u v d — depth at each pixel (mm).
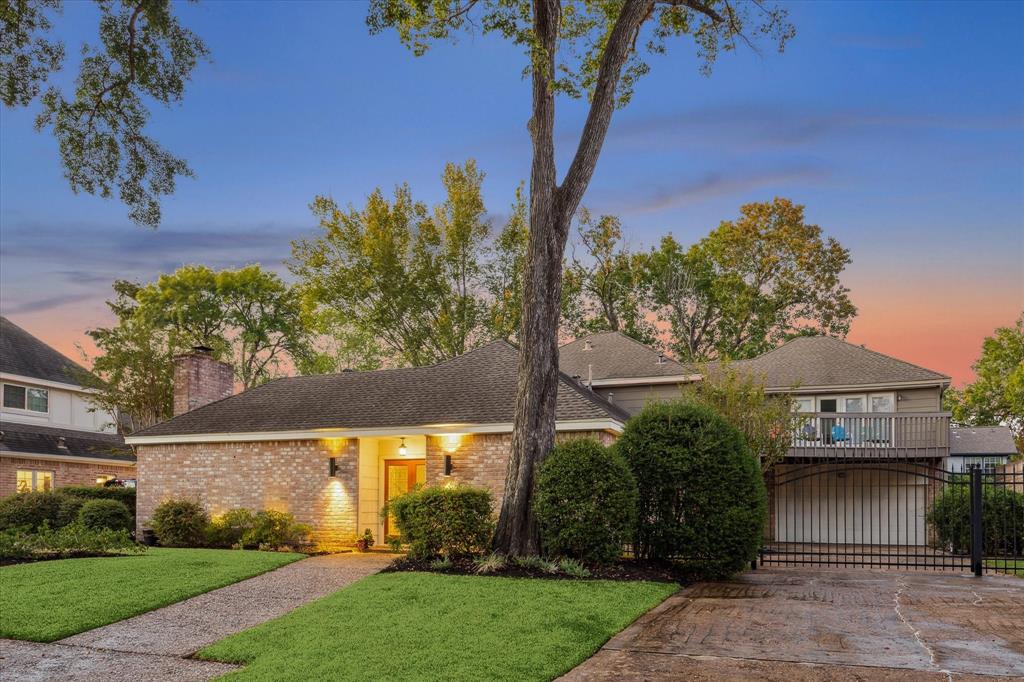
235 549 19141
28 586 12203
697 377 25578
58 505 22438
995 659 7699
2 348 29766
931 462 24672
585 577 12562
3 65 14203
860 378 26297
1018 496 19078
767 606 10664
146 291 47375
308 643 8891
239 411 22266
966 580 13516
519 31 14125
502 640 8648
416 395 20391
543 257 14578
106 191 15227
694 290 45125
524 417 14273
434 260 38969
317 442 19797
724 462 13633
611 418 17062
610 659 8031
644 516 13906
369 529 19609
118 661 8641
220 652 8758
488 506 14734
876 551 21156
